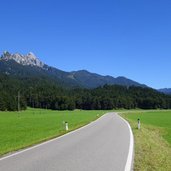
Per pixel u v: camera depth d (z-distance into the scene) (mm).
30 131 38375
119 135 30203
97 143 23188
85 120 67000
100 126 44719
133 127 44156
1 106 167000
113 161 15156
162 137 37656
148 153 18594
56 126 48625
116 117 81312
